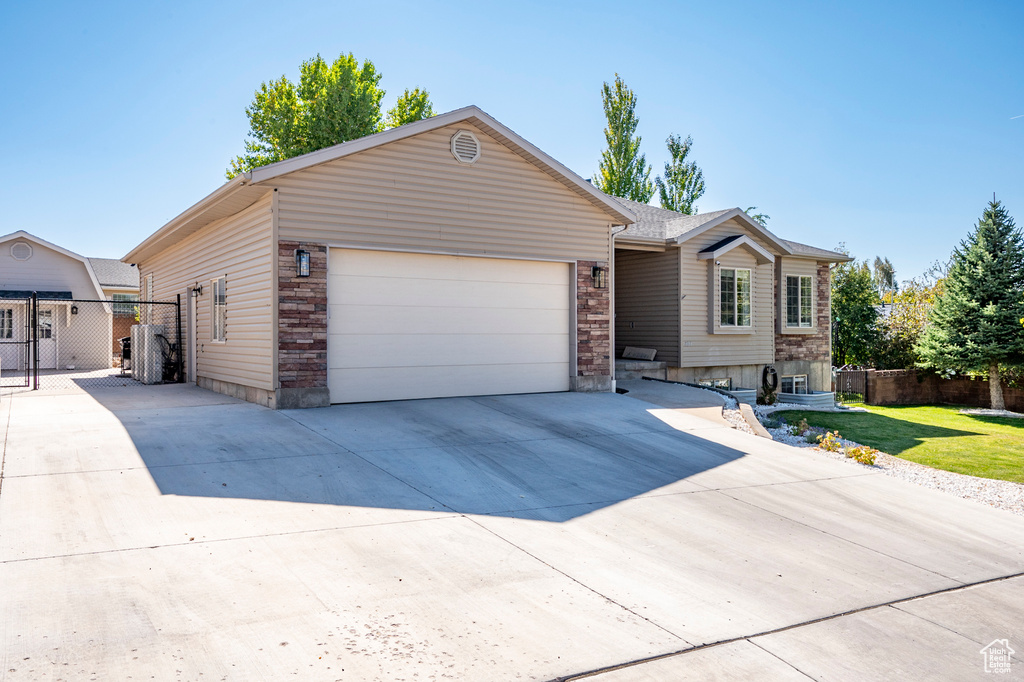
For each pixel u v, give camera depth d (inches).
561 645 148.9
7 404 450.0
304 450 314.3
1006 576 211.6
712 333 717.3
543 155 491.8
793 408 745.6
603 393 529.0
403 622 155.7
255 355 442.9
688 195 1385.3
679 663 144.4
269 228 412.5
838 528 249.3
